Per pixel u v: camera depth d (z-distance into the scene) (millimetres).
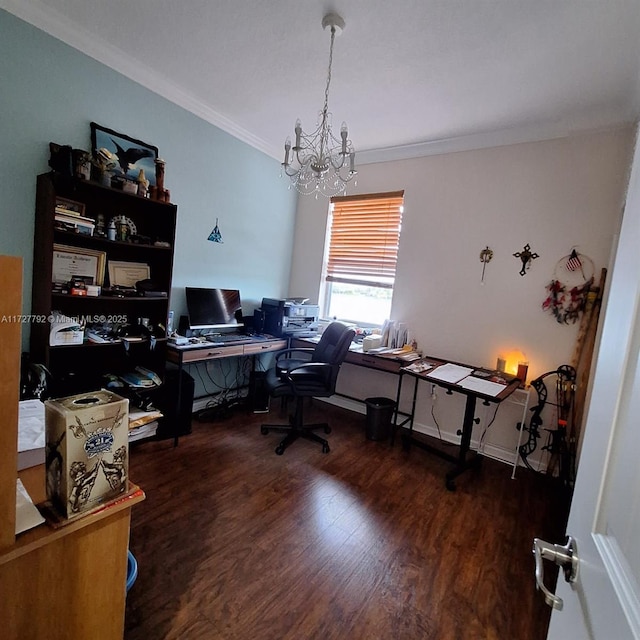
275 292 3943
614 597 444
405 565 1680
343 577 1581
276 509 2010
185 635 1268
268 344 3273
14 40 1915
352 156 2016
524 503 2260
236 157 3258
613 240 2346
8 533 672
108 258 2484
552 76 2062
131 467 2305
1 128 1926
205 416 3162
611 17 1590
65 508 744
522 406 2781
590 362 2447
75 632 814
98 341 2246
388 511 2082
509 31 1747
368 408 3041
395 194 3363
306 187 3957
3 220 1980
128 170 2459
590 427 661
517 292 2803
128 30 2035
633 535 437
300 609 1408
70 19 2010
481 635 1355
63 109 2139
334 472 2461
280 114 2887
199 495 2078
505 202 2836
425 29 1787
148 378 2525
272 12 1773
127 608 1345
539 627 1402
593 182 2510
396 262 3395
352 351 3146
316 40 1948
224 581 1507
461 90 2293
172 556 1614
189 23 1917
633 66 1908
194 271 3082
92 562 821
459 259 3055
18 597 718
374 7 1674
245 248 3504
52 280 2037
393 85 2301
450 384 2412
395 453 2812
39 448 1106
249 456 2574
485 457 2898
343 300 3854
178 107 2734
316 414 3498
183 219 2922
